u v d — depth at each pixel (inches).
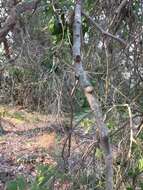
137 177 115.8
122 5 114.6
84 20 114.2
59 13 108.8
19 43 177.2
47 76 130.3
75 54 74.9
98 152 115.8
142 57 118.0
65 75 115.6
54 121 135.0
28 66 185.3
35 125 354.6
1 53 211.6
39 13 138.9
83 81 68.3
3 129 372.8
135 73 118.6
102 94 115.9
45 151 292.0
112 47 119.1
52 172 111.0
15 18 127.1
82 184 115.7
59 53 117.0
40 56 144.5
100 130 63.6
